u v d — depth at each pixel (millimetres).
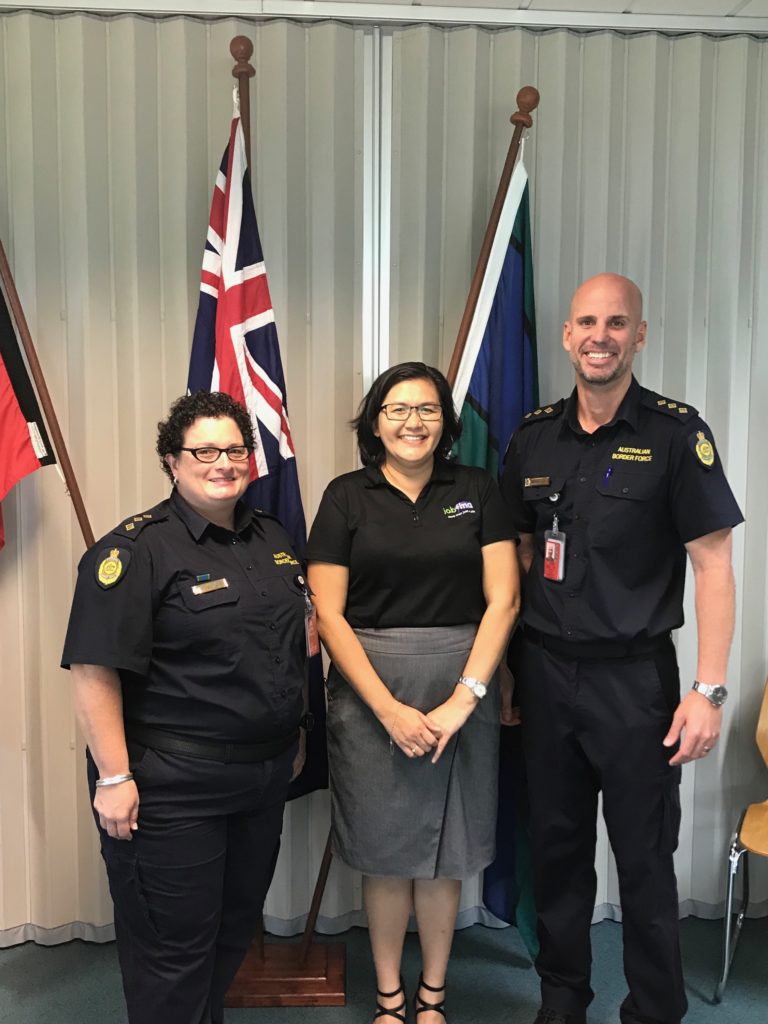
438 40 2393
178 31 2322
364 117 2412
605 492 1879
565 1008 2066
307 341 2455
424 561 1937
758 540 2541
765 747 2418
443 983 2109
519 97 2215
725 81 2449
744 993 2260
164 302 2408
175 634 1640
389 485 2002
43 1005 2211
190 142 2357
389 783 1958
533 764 2027
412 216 2432
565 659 1928
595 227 2477
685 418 1871
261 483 2176
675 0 2307
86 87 2305
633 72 2445
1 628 2404
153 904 1687
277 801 1823
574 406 1976
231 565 1705
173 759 1654
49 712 2424
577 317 1871
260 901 1898
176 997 1714
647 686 1888
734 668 2549
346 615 2012
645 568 1888
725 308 2488
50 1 2266
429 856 1971
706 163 2469
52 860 2459
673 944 1939
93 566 1619
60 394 2391
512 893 2361
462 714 1896
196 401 1718
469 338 2283
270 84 2369
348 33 2375
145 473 2430
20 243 2354
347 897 2547
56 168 2348
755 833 2201
